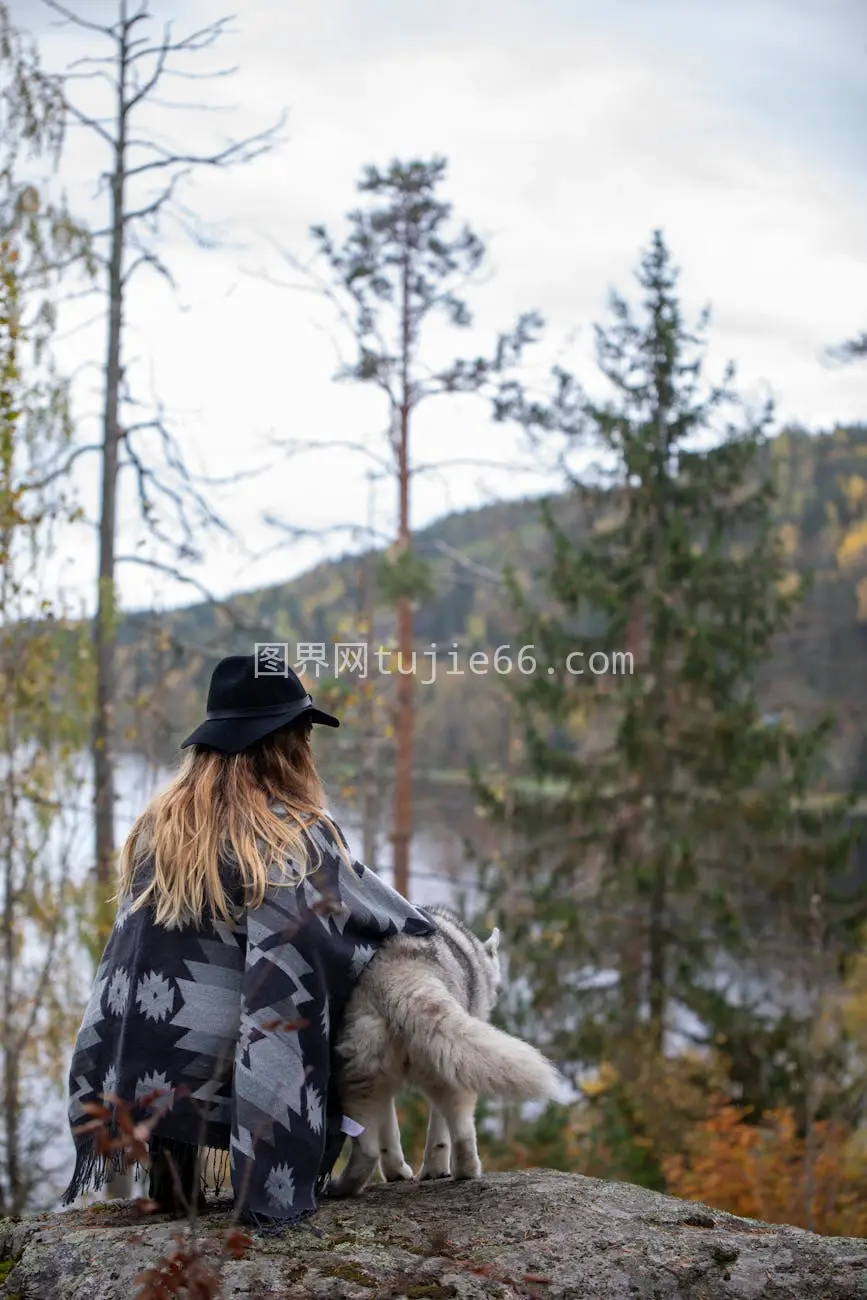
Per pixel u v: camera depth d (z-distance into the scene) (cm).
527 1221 320
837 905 1628
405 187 1650
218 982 319
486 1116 1177
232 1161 306
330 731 1376
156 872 325
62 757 1114
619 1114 1335
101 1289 284
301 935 314
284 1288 276
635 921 1656
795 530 3412
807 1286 291
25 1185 1098
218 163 1323
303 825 330
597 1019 1644
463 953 378
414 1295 273
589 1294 281
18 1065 1091
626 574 1733
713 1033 1571
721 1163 1242
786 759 1670
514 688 1730
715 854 1691
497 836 1808
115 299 1323
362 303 1655
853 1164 1264
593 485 1762
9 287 964
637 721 1652
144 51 1294
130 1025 318
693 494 1734
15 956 1127
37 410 1077
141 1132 254
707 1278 292
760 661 1755
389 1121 387
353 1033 327
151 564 1323
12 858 1093
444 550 1714
